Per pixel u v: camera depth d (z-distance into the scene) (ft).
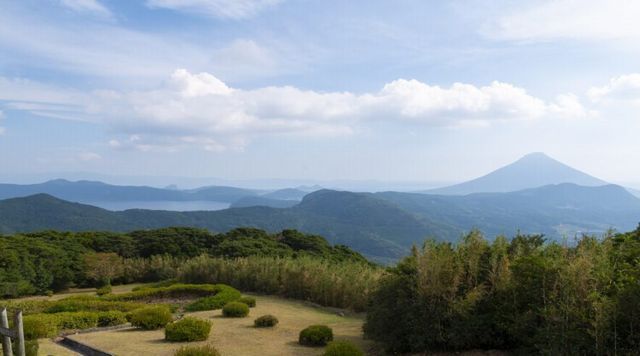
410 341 34.30
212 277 90.84
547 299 29.60
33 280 100.58
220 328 48.49
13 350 28.71
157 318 48.57
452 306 33.09
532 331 30.17
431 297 34.04
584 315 26.66
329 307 67.92
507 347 32.99
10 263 98.53
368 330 39.17
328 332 41.52
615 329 25.31
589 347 26.22
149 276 116.67
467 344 33.27
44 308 61.26
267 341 42.63
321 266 76.18
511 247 36.55
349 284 66.74
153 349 39.19
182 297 76.48
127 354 37.63
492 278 33.30
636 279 26.40
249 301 65.21
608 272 27.89
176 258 118.62
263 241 126.82
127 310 61.57
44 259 105.50
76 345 41.86
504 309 32.42
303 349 39.75
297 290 75.82
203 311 61.77
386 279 38.55
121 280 116.67
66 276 109.09
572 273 27.89
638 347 25.23
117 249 130.82
